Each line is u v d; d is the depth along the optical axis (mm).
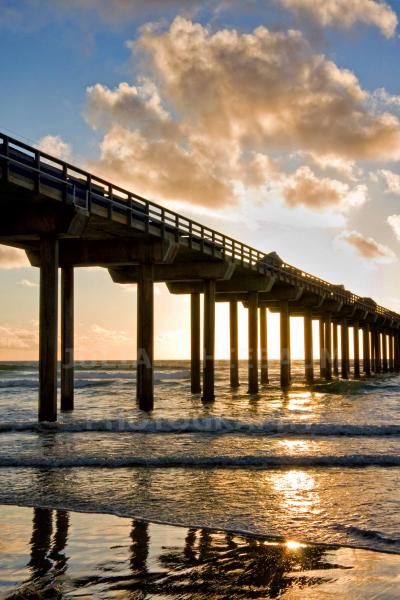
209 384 34500
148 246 26688
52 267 21109
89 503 10508
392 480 12469
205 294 33969
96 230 24766
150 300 27312
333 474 13102
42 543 8234
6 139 17500
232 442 17500
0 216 21047
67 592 6527
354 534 8766
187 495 11117
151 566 7363
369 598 6410
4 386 52000
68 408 28156
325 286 55562
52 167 20891
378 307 77500
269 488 11711
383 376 80562
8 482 12211
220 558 7695
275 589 6668
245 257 36375
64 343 28188
